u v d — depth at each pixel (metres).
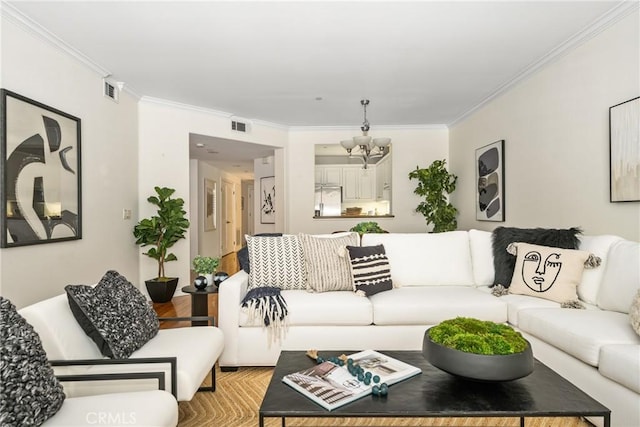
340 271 2.72
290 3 2.47
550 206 3.38
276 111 5.13
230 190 10.09
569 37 2.97
